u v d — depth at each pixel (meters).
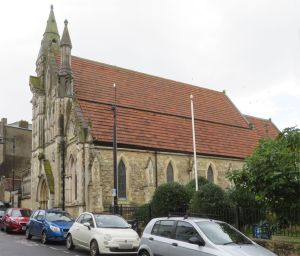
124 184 36.16
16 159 72.12
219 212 23.42
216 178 42.50
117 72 44.88
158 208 27.86
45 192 42.22
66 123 38.88
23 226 31.06
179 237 13.86
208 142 43.62
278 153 16.80
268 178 16.67
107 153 35.38
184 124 43.78
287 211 17.77
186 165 40.56
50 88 43.53
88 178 33.59
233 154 44.50
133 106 41.34
